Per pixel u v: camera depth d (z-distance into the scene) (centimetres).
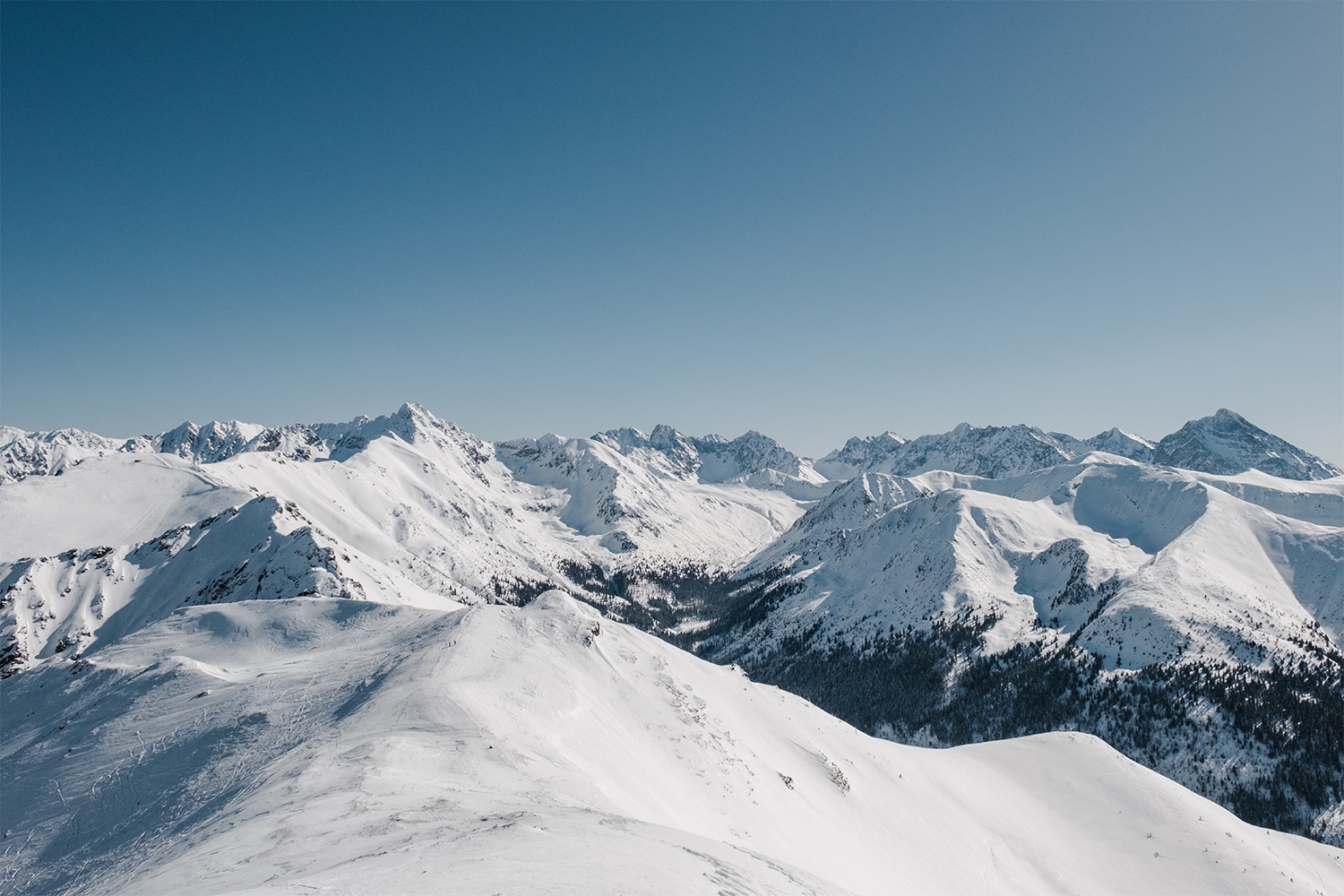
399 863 1683
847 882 4522
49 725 6125
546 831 2050
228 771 3944
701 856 2061
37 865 3684
